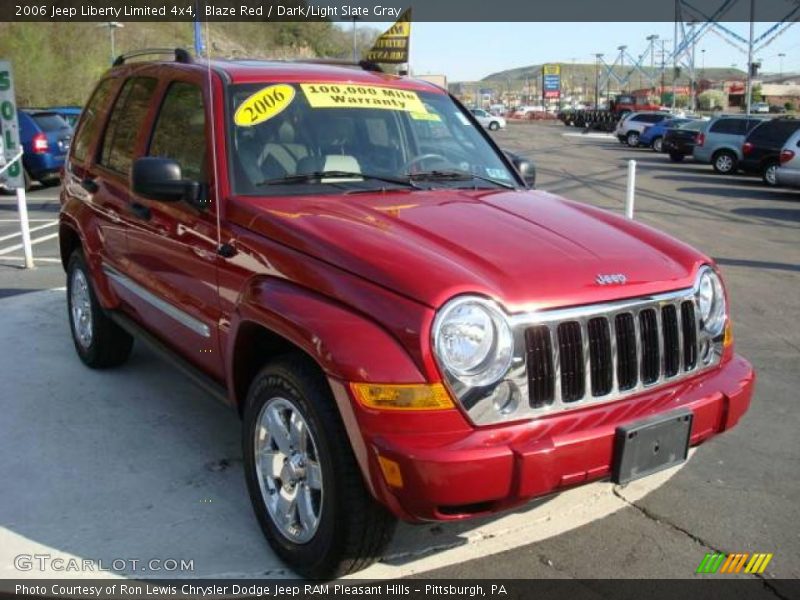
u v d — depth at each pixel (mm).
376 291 2879
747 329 6957
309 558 3135
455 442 2736
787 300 8039
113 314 5059
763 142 20031
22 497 3818
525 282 2943
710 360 3451
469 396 2762
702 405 3234
